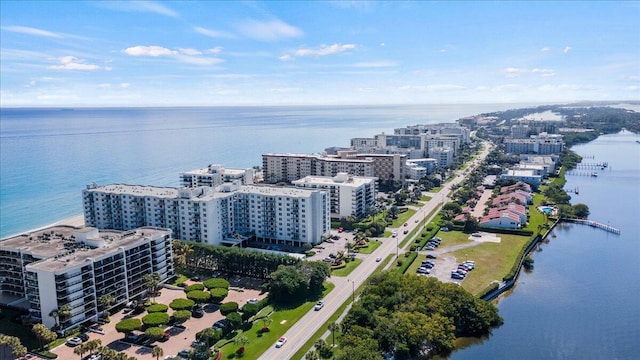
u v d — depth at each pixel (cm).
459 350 17212
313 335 17488
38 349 16700
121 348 16812
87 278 18600
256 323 18450
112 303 19488
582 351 17038
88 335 17838
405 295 18688
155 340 17288
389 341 15938
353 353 14350
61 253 19588
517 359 16550
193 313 19350
